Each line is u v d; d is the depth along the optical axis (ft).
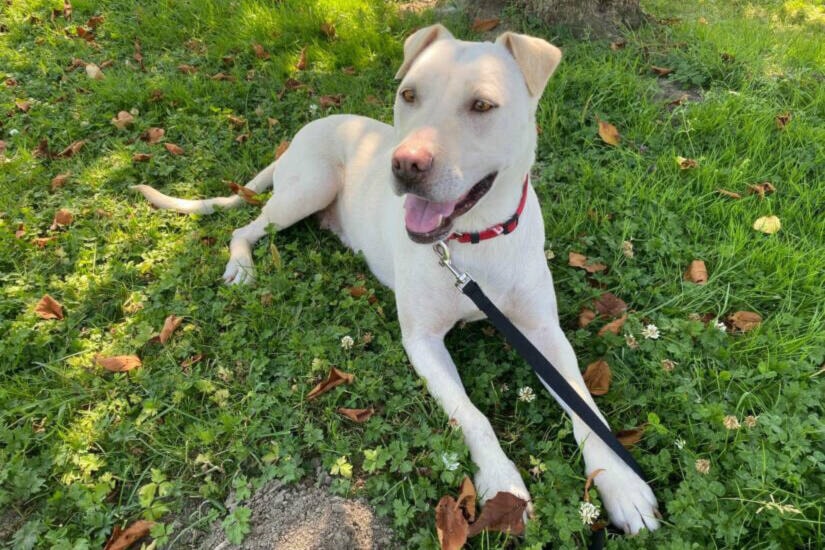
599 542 1.77
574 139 3.48
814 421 2.01
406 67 2.17
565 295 2.66
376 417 2.12
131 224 3.04
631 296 2.63
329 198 3.04
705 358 2.32
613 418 2.14
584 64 3.97
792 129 3.44
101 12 5.07
